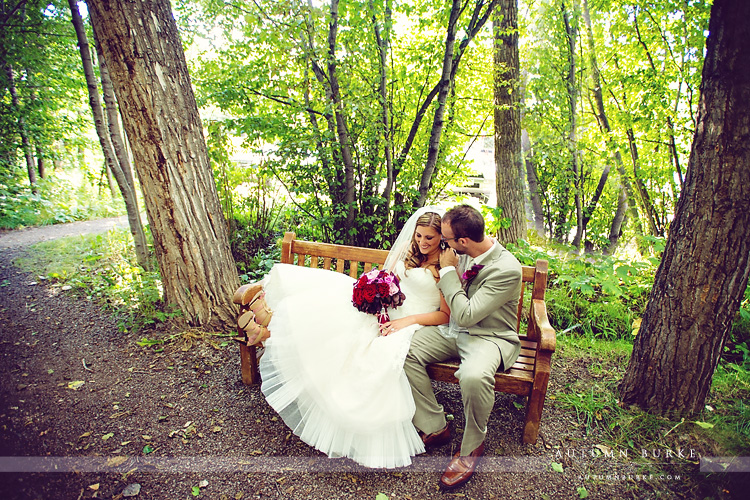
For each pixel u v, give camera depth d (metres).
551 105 7.19
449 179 5.30
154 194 3.08
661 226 7.30
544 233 8.40
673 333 2.26
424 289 2.35
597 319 3.54
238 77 4.49
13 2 7.29
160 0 2.96
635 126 6.52
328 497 1.89
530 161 7.75
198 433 2.28
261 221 5.27
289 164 4.42
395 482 1.99
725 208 2.02
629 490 1.95
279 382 2.21
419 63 4.72
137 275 4.23
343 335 2.14
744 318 3.21
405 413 2.01
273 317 2.35
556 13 6.80
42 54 7.70
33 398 2.54
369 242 4.70
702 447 2.16
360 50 4.17
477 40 4.91
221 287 3.37
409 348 2.14
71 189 10.28
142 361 2.99
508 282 2.11
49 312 3.80
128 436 2.24
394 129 4.70
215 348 3.14
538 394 2.11
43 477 1.92
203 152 3.27
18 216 7.86
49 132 9.14
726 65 1.93
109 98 4.25
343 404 1.97
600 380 2.79
